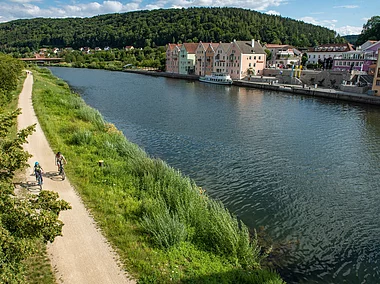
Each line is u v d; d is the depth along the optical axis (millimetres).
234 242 14383
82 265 12492
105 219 15703
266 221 19438
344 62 95750
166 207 16531
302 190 23703
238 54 108312
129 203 17547
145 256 13164
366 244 17438
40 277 11680
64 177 20406
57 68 163000
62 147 26453
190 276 12297
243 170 27281
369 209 21172
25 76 81750
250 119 47812
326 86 85625
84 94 71750
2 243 7531
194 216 16234
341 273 15227
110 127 34656
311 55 125062
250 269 13719
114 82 99938
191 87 91062
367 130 42094
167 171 21750
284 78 96250
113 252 13359
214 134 38688
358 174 27047
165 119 46906
